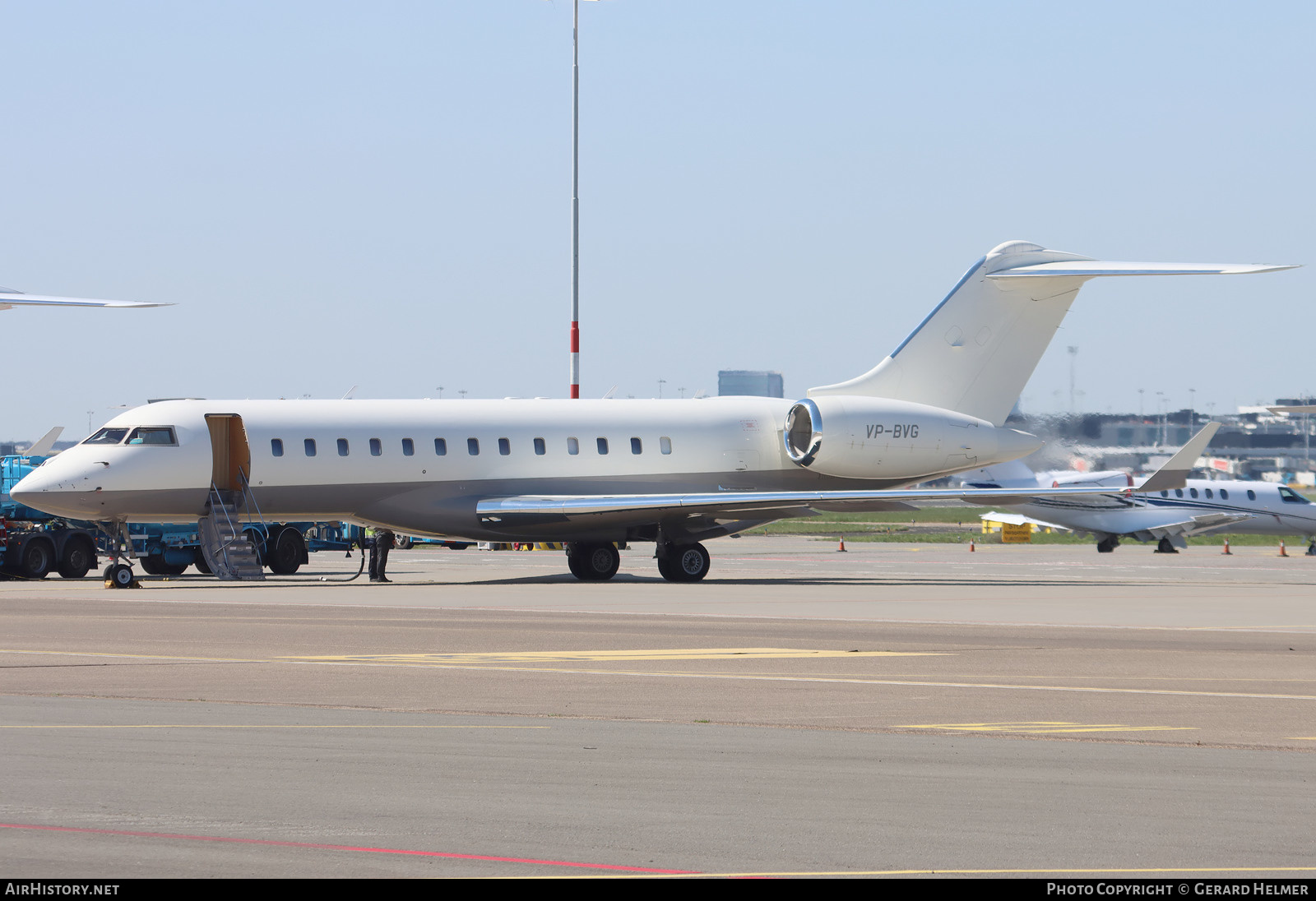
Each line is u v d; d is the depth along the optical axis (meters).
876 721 42.75
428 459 116.81
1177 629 74.94
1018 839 27.28
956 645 65.94
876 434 124.00
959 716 43.78
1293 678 53.78
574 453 121.69
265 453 111.88
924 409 126.50
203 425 112.62
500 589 107.75
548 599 95.62
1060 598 98.50
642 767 34.56
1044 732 40.62
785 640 67.56
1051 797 31.11
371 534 166.25
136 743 37.78
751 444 127.06
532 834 27.47
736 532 123.75
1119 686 51.25
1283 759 36.28
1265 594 103.50
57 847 26.34
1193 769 34.75
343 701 46.50
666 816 29.12
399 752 36.56
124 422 112.38
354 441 114.88
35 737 38.69
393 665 56.84
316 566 154.88
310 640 67.25
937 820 28.83
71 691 48.75
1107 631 73.25
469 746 37.56
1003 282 128.88
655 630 72.94
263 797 30.75
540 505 114.19
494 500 117.62
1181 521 181.50
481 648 63.81
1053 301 129.75
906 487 129.75
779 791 31.72
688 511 115.50
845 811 29.66
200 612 84.19
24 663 57.44
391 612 85.06
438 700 46.78
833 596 99.69
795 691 49.31
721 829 27.95
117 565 111.56
